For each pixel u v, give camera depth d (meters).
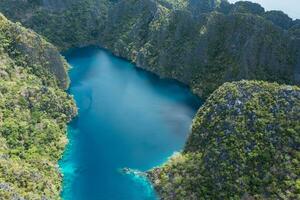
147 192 130.12
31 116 149.50
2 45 171.75
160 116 175.75
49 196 120.06
